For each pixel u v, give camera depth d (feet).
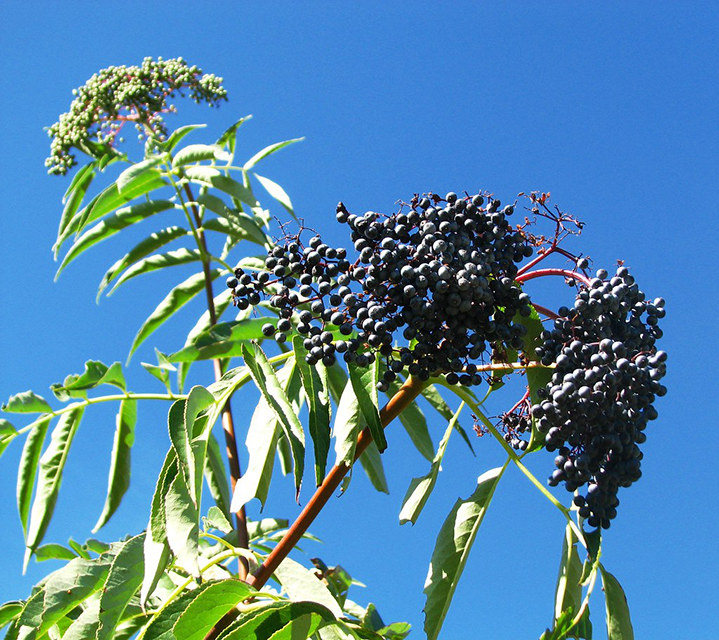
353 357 1.88
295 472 1.82
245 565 2.11
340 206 1.93
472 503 2.07
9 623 2.24
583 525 2.02
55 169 3.05
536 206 2.07
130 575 1.95
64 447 2.51
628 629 1.98
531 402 2.01
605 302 1.94
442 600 2.01
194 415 1.92
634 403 1.95
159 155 2.57
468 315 1.87
